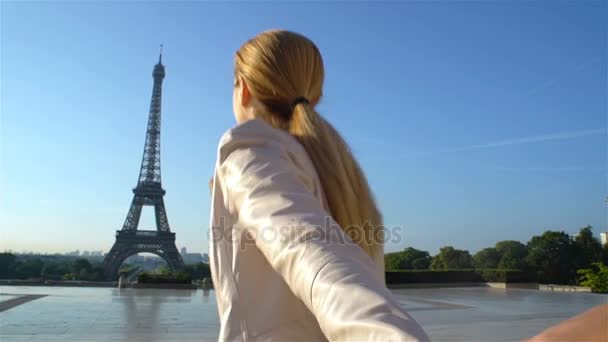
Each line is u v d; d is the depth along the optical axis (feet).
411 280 122.83
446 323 46.24
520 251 196.65
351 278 2.82
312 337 3.97
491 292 100.01
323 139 5.01
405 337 2.35
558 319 49.75
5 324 41.16
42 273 260.62
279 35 5.60
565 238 186.39
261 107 5.52
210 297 81.82
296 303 4.09
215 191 4.72
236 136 4.40
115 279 203.31
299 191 3.73
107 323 43.16
